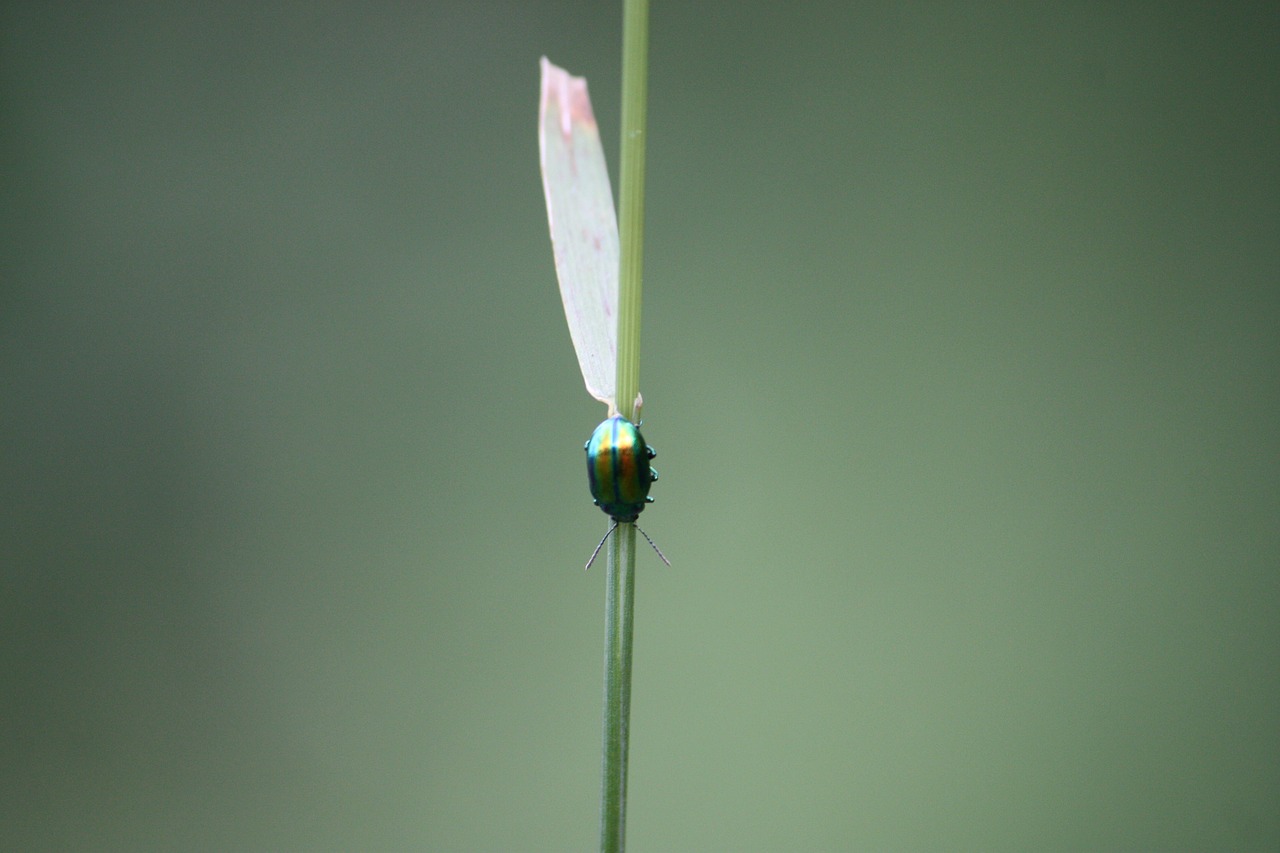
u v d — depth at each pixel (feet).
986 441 2.21
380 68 2.31
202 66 2.31
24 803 2.31
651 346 2.26
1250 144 2.15
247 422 2.33
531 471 2.28
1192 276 2.18
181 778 2.31
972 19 2.21
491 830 2.25
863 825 2.20
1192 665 2.19
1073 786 2.20
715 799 2.22
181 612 2.34
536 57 2.29
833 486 2.24
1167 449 2.19
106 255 2.34
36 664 2.34
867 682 2.22
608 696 1.12
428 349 2.31
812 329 2.25
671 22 2.25
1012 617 2.21
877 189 2.23
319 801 2.29
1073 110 2.19
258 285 2.32
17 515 2.36
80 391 2.35
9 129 2.32
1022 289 2.21
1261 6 2.13
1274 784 2.17
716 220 2.26
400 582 2.30
